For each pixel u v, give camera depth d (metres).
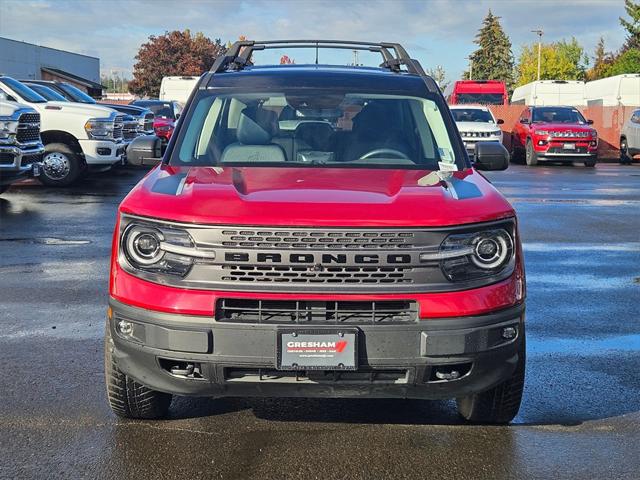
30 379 4.87
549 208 13.77
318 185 3.97
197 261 3.51
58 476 3.62
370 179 4.17
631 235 10.88
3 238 9.88
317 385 3.57
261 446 3.97
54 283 7.48
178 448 3.93
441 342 3.51
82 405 4.46
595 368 5.25
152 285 3.57
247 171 4.34
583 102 34.38
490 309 3.59
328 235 3.48
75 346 5.55
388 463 3.80
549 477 3.69
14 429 4.12
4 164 12.43
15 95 15.48
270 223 3.46
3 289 7.23
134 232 3.65
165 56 70.06
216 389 3.63
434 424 4.28
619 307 6.87
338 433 4.14
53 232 10.37
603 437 4.14
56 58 54.03
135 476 3.63
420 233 3.51
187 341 3.49
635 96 33.47
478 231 3.63
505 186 17.80
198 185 3.91
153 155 5.18
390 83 5.32
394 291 3.49
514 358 3.75
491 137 23.08
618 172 22.42
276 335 3.44
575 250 9.70
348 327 3.45
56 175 15.77
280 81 5.26
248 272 3.48
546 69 85.88
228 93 5.14
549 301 7.06
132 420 4.26
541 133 24.36
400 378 3.61
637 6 52.66
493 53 89.38
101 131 15.65
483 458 3.87
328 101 5.08
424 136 4.96
